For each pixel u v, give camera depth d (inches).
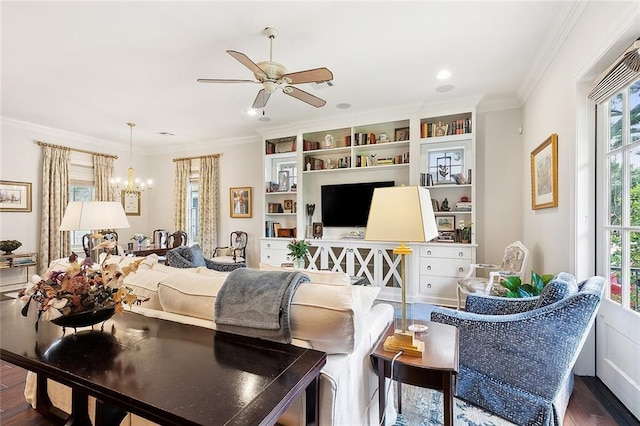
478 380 76.3
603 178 86.5
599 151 87.9
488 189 169.2
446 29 101.3
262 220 218.8
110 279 53.9
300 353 45.2
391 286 177.8
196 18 95.5
